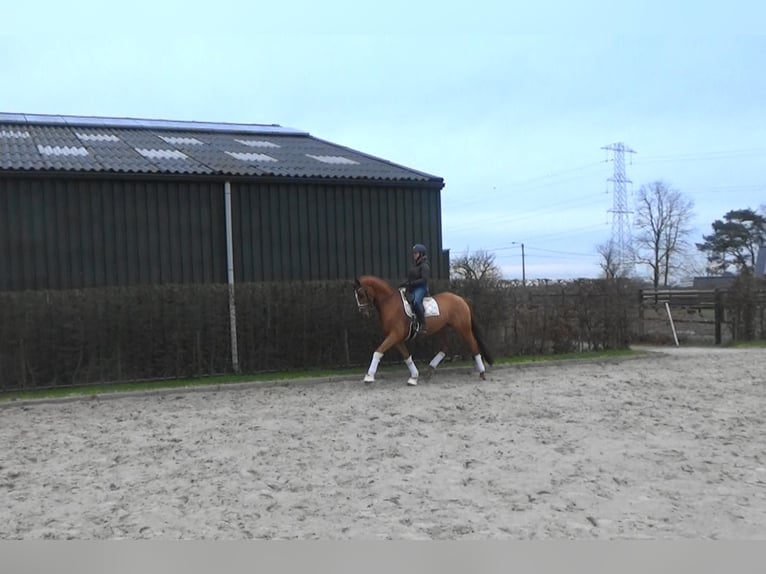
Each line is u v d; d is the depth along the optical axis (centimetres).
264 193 1647
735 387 1218
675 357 1725
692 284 6331
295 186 1678
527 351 1752
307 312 1509
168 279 1556
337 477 686
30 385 1318
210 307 1440
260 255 1639
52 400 1191
